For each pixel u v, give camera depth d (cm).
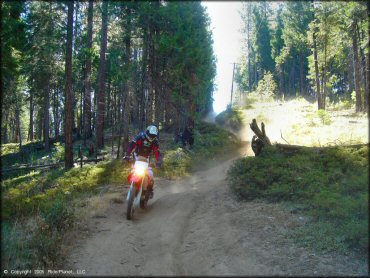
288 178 818
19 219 724
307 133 1560
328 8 1294
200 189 904
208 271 475
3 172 1585
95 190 1009
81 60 2773
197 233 608
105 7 766
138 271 503
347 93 2900
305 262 502
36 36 1727
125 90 1606
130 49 1130
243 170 909
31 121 4731
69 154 1691
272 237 582
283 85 3650
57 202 760
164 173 1188
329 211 646
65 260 570
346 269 479
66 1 1609
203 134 1466
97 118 2559
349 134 1273
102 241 629
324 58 2217
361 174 747
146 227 676
